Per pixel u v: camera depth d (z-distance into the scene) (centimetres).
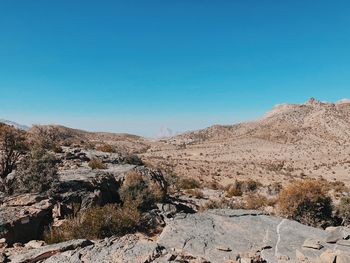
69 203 1705
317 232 1181
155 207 2027
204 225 1216
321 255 950
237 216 1330
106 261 888
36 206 1492
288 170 9206
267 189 5122
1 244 1172
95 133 17512
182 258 919
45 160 1877
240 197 4156
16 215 1362
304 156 11969
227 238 1112
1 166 2177
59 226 1399
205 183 6000
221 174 7725
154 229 1485
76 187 1903
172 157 11731
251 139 17075
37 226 1397
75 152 3578
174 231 1149
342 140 15612
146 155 12006
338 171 8550
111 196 2092
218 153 13250
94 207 1549
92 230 1326
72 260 903
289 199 2359
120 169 2806
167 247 1026
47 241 1276
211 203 2820
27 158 1938
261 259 972
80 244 1034
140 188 2125
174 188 4300
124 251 947
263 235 1145
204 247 1037
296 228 1213
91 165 2827
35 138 3509
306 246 1042
